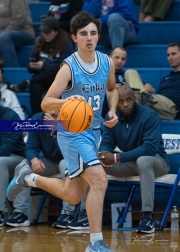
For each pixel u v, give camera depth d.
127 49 15.55
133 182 11.62
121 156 11.27
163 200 12.38
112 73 8.46
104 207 12.65
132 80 13.19
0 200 11.70
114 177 11.77
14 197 9.42
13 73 15.40
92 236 7.93
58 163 12.11
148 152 11.30
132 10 15.56
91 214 7.89
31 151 11.97
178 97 13.35
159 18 16.73
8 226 11.76
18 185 9.09
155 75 14.64
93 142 8.20
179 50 13.41
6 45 15.77
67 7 15.64
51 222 12.43
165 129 12.91
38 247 9.48
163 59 15.45
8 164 11.84
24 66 16.38
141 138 11.55
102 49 15.61
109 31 14.96
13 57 15.87
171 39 16.23
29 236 10.59
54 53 14.26
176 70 13.55
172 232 11.11
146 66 15.52
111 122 8.33
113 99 8.62
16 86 14.26
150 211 11.06
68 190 8.27
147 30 16.30
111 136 11.82
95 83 8.14
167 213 11.36
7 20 16.20
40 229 11.45
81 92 8.10
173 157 12.52
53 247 9.48
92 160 7.89
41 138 12.04
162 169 11.45
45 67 14.20
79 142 7.97
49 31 14.13
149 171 11.12
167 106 12.90
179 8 16.91
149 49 15.49
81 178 8.20
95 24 8.02
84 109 7.50
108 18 14.98
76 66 8.02
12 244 9.74
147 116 11.53
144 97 12.63
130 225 11.77
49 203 12.81
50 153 12.02
